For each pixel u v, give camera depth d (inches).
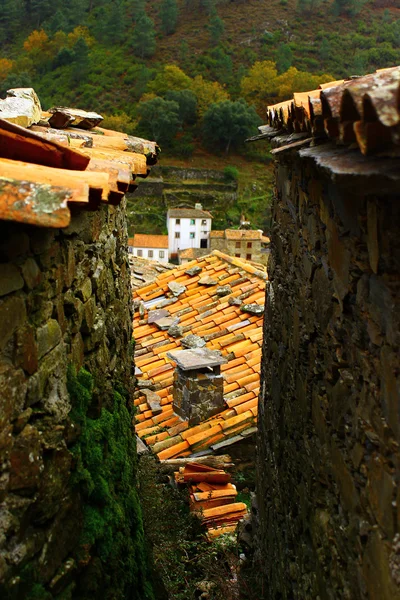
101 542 114.2
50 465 93.9
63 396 104.5
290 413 155.8
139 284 459.8
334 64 1990.7
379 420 83.5
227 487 248.7
